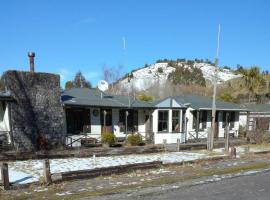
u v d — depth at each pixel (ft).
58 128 71.36
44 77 69.77
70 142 75.25
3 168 35.68
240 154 73.51
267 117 129.70
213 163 59.21
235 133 118.93
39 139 67.46
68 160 59.72
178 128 95.96
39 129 67.97
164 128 94.89
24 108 66.03
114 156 67.21
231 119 119.85
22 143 65.05
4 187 35.63
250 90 213.25
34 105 67.67
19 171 46.78
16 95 65.00
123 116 89.97
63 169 49.19
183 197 32.86
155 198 32.35
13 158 58.29
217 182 41.04
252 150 84.17
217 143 89.76
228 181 41.81
